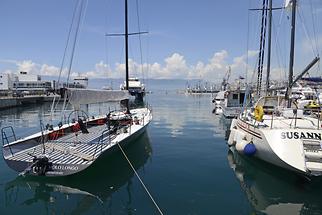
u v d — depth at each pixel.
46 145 7.85
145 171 7.94
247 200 6.00
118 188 6.64
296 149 6.66
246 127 8.94
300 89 22.09
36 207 5.65
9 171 7.82
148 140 12.51
